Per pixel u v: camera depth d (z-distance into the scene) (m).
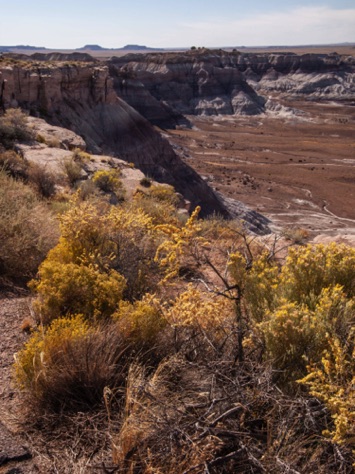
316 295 3.88
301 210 84.88
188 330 3.93
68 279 4.72
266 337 3.24
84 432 3.05
